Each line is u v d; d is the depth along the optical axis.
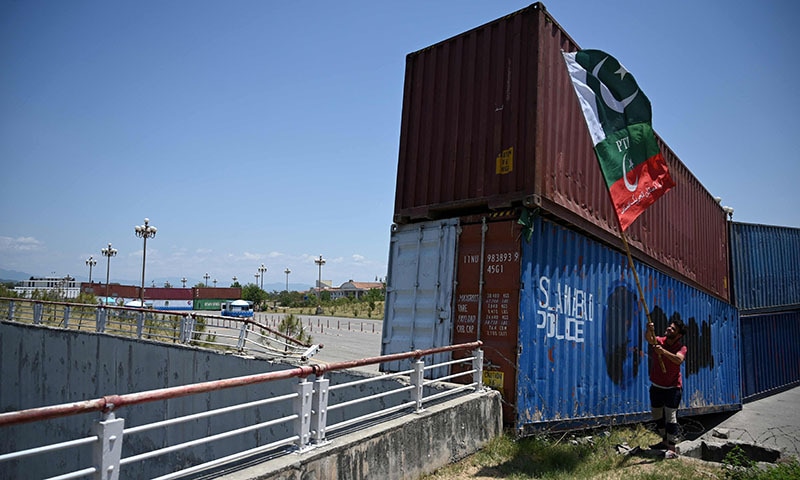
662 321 11.99
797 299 22.14
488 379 7.86
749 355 18.34
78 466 14.71
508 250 8.05
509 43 8.64
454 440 6.46
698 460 7.04
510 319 7.81
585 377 9.00
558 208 8.37
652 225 11.89
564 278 8.73
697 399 13.72
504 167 8.30
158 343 13.52
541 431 7.76
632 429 9.99
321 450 4.75
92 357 15.37
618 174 7.12
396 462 5.52
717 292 16.19
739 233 18.64
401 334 9.32
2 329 18.84
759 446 7.99
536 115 8.01
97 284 51.41
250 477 4.10
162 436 12.80
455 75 9.44
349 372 9.12
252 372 10.98
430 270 9.05
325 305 84.12
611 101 7.30
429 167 9.56
